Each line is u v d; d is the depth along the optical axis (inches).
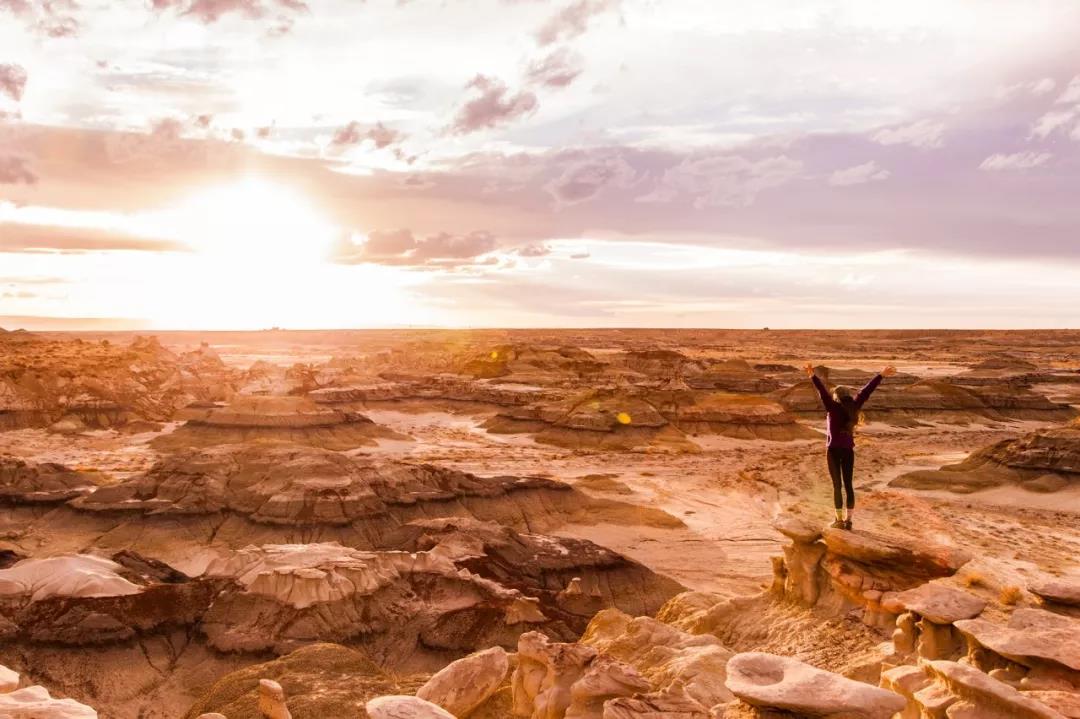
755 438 5442.9
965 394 6476.4
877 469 3973.9
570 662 659.4
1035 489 3221.0
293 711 734.5
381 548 2586.1
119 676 1581.0
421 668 1644.9
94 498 2844.5
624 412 5359.3
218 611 1756.9
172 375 6948.8
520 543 2372.0
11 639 1610.5
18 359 6387.8
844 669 756.0
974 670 469.7
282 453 3137.3
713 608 1015.6
